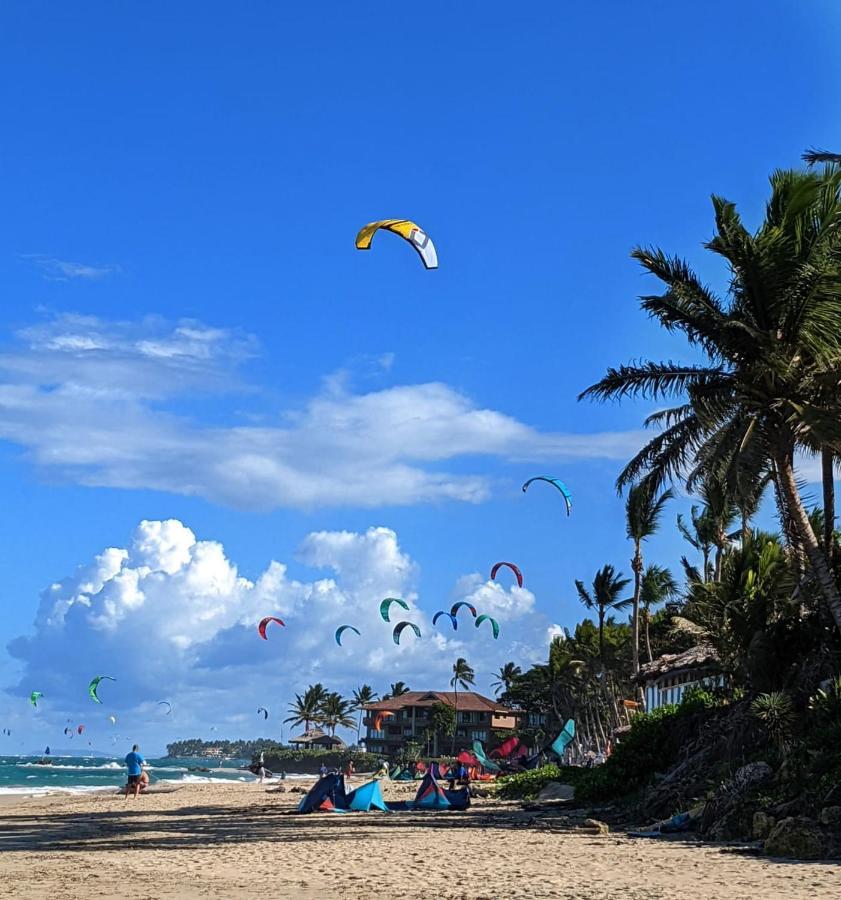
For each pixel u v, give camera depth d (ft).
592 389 85.61
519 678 450.71
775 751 66.23
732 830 58.85
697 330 82.43
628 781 88.69
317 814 90.02
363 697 597.52
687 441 86.69
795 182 77.87
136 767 138.00
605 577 220.02
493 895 37.52
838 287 75.61
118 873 45.98
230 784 220.23
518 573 128.36
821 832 50.11
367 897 37.60
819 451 84.79
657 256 81.61
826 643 74.28
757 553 86.58
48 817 96.99
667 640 174.09
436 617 154.61
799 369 79.15
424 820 80.07
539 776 125.18
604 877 42.60
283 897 37.78
